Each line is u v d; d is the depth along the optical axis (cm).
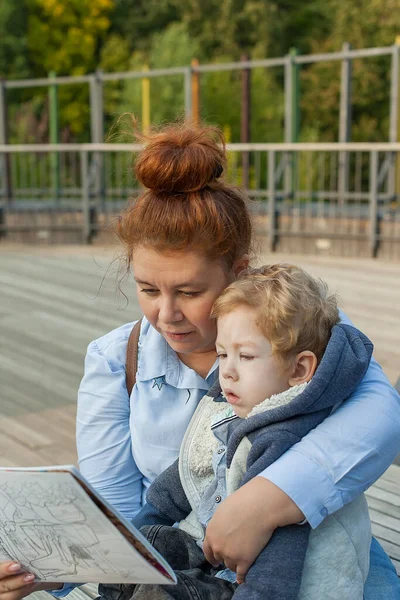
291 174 970
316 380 127
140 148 144
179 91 2286
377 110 2352
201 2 2628
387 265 818
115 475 160
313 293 133
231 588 132
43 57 2633
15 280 757
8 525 119
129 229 137
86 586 191
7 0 2577
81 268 819
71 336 551
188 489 144
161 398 155
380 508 203
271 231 907
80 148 977
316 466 125
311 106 2428
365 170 2033
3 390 438
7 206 1045
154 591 127
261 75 2280
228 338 132
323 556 127
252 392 132
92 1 2630
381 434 129
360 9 2434
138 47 2706
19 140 2094
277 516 122
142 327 162
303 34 2614
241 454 132
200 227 133
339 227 896
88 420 161
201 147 136
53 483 108
